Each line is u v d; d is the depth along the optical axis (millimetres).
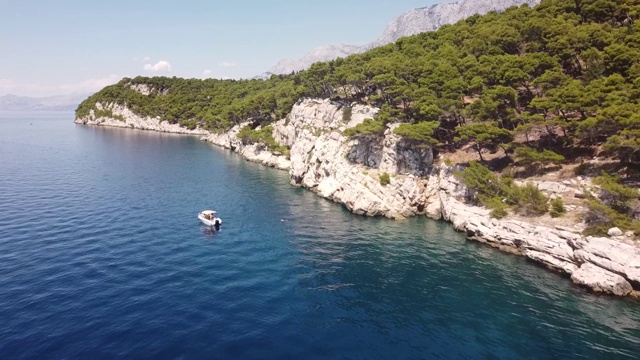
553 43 69875
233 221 60969
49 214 59219
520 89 74188
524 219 50719
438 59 86812
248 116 156375
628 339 31531
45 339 28578
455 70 78312
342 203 73125
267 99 146125
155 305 34156
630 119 46094
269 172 106125
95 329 30125
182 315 32750
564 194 51938
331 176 78938
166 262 43781
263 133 128000
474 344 30453
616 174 48750
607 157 53750
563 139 59750
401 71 86062
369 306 35906
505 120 67125
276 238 53938
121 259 43906
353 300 36938
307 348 29141
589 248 41125
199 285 38469
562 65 71062
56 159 112750
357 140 77125
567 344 30734
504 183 56156
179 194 76562
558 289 40062
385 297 37781
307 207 71188
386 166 71688
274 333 30906
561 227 45656
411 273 43531
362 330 31891
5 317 31125
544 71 68625
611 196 45531
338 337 30750
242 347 28859
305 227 59531
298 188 87438
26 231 51375
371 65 93562
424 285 40562
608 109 49125
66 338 28812
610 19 75188
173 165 110438
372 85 97188
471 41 87312
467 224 56312
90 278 38750
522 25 81625
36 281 37500
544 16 84062
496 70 71812
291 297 37000
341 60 119750
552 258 44812
